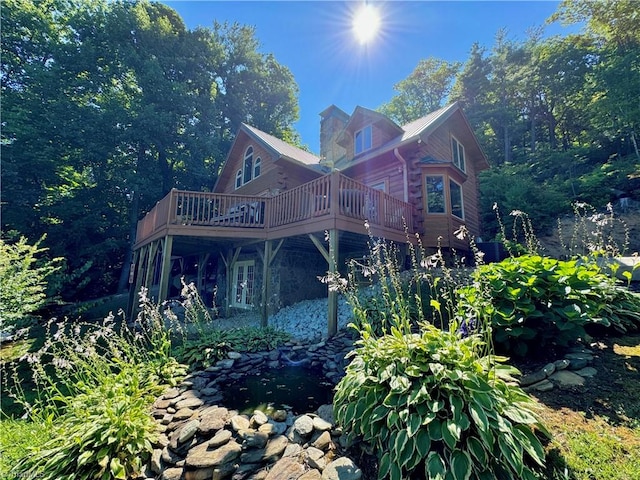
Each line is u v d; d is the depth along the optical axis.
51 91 14.50
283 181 10.66
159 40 18.48
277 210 7.64
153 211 8.96
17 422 3.46
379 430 2.22
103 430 2.64
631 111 13.69
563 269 3.03
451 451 1.84
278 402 3.67
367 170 10.74
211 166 20.70
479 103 23.33
